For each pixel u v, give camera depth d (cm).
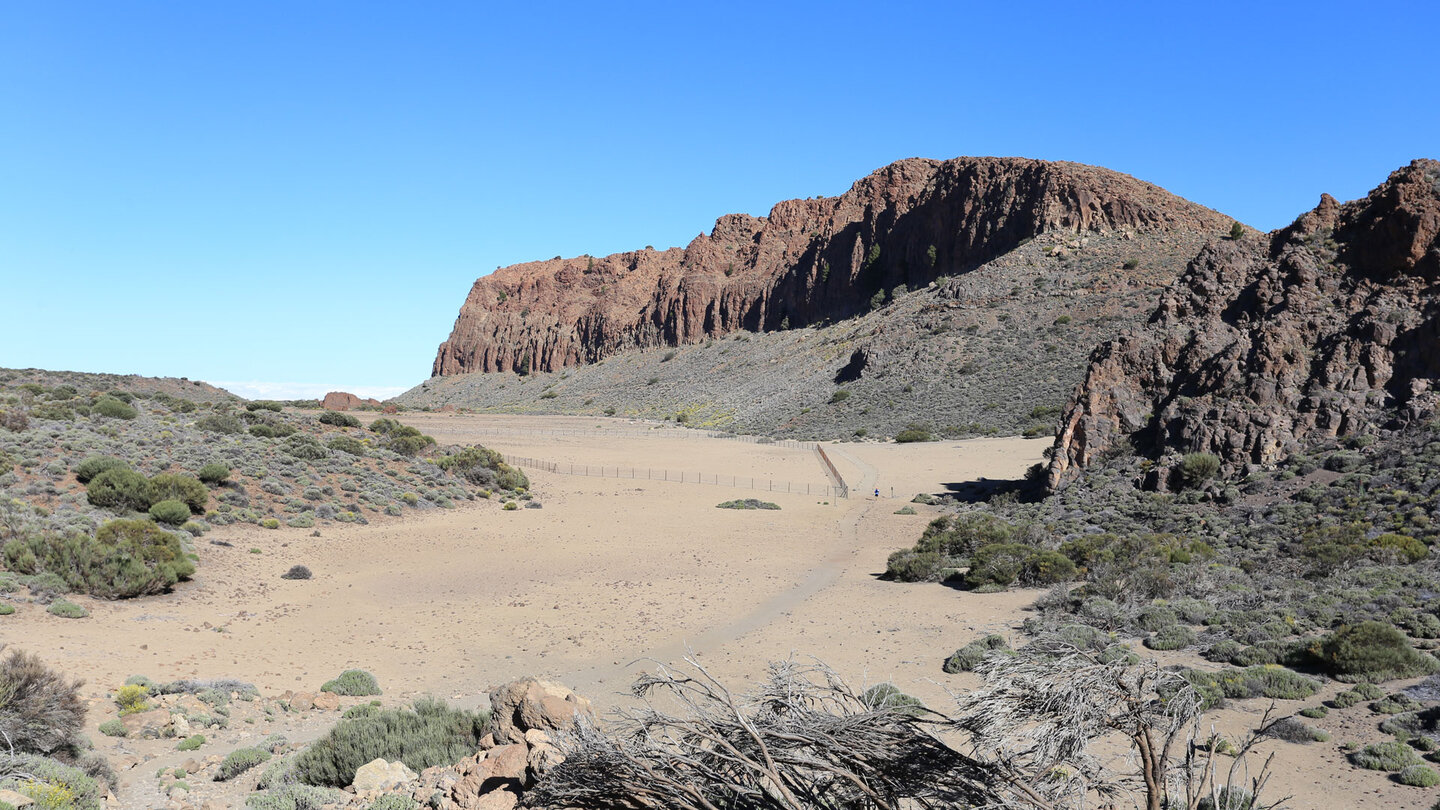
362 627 2978
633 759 563
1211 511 4144
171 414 7156
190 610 2977
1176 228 13662
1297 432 4412
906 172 18462
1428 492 3550
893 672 2302
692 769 568
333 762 1483
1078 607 2859
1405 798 1324
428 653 2683
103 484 4056
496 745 1188
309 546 4241
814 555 4534
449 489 6059
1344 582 2802
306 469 5578
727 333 19725
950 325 12631
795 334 17462
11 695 1409
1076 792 551
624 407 16088
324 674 2411
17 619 2525
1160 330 5528
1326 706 1789
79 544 3022
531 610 3281
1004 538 4212
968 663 2266
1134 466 4909
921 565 3775
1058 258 13588
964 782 520
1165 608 2647
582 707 1151
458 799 1025
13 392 7238
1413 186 4812
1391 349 4444
